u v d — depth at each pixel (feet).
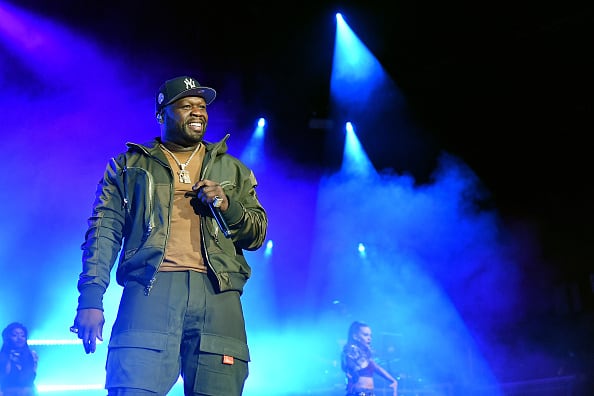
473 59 48.39
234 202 8.26
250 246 8.80
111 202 8.66
